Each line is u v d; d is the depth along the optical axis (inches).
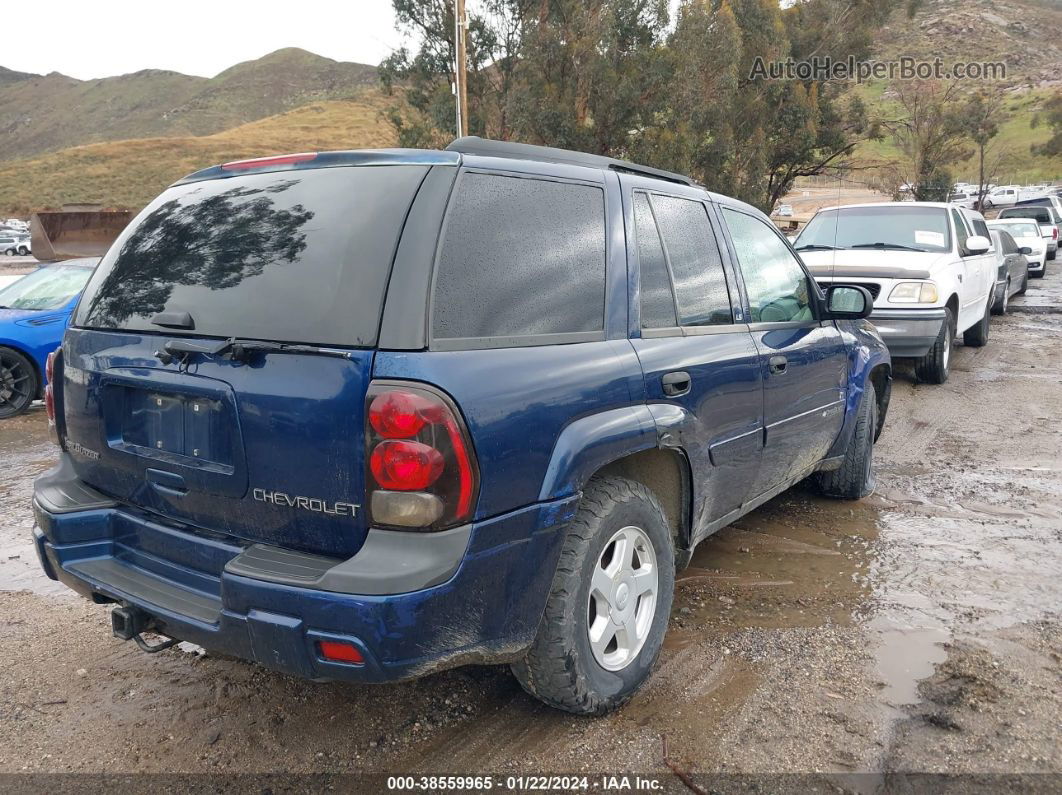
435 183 98.0
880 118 1434.5
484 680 126.9
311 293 94.3
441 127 1152.2
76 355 116.6
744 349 142.9
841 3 1285.7
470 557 91.0
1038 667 129.6
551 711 118.1
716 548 180.1
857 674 127.6
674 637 139.6
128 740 112.4
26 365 331.9
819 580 163.3
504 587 96.4
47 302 349.4
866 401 204.8
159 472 105.5
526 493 97.2
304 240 98.7
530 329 102.7
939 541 184.1
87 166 3700.8
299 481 92.9
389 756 108.3
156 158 3870.6
